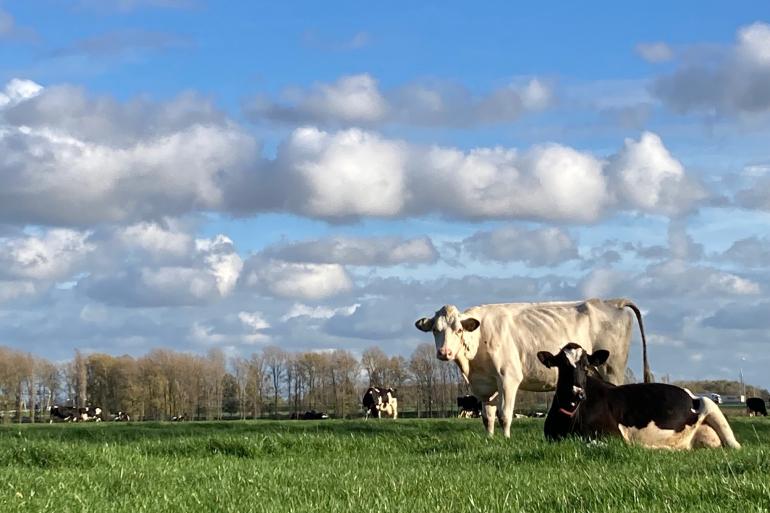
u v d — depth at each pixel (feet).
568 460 41.75
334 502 28.86
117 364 331.16
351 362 304.09
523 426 81.20
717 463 36.88
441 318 65.10
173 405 324.60
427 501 29.09
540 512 27.45
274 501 29.63
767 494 26.86
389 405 218.59
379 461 44.52
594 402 49.96
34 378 326.24
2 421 314.35
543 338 64.85
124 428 86.02
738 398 254.27
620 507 27.30
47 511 28.02
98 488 33.22
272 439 53.21
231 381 330.95
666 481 30.37
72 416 308.19
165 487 33.81
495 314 65.92
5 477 34.81
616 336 65.57
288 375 311.68
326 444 53.57
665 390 50.03
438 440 55.06
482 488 31.86
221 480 35.50
